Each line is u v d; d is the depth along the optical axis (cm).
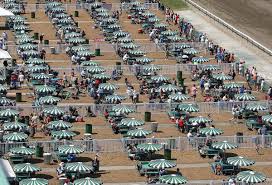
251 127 12712
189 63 16475
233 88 14450
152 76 15012
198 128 12175
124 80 15325
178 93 13675
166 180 9900
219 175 10738
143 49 17650
